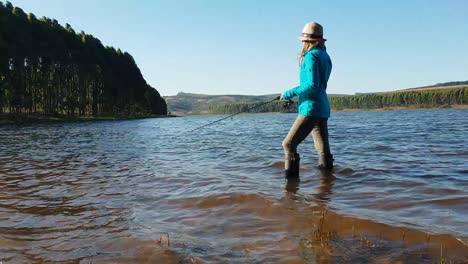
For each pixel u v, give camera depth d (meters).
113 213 4.75
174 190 5.91
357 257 3.09
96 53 112.25
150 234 3.87
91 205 5.19
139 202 5.27
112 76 112.88
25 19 83.38
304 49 6.50
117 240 3.72
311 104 6.27
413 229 3.66
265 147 12.28
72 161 10.18
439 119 34.56
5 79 64.06
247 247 3.41
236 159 9.43
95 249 3.52
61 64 85.75
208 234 3.82
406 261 2.97
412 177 6.25
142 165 8.95
